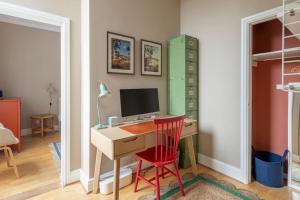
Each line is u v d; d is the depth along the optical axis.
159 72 2.73
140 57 2.52
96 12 2.11
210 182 2.26
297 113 2.13
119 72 2.31
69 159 2.24
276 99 2.37
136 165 2.51
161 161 1.87
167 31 2.81
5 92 4.10
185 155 2.60
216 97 2.51
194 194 2.01
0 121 3.26
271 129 2.44
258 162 2.24
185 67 2.56
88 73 2.08
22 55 4.29
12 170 2.58
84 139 2.22
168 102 2.83
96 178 2.03
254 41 2.50
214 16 2.49
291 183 2.14
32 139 3.99
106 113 2.23
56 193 2.05
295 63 2.17
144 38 2.55
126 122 2.24
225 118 2.42
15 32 4.18
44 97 4.64
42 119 4.18
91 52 2.08
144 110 2.41
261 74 2.50
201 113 2.72
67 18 2.15
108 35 2.20
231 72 2.33
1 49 4.02
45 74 4.64
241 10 2.20
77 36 2.24
